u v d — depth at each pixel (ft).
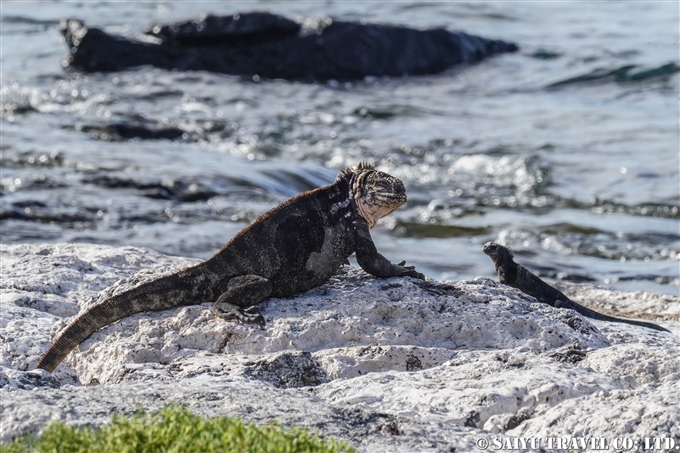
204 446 52.85
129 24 570.05
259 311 94.22
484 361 87.10
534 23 606.14
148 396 69.41
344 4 650.84
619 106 405.80
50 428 55.98
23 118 337.52
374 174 101.04
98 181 248.52
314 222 100.12
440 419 73.92
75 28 448.65
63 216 219.61
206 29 450.30
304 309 96.78
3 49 489.67
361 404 77.77
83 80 420.36
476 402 76.84
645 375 85.51
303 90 428.56
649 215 267.59
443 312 97.55
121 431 54.03
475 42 486.79
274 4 644.27
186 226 222.28
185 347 91.71
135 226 220.02
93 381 90.02
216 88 417.08
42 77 422.82
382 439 66.39
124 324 94.22
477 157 325.01
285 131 356.38
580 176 306.14
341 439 65.36
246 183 265.13
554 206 275.18
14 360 90.43
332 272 101.55
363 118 384.68
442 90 441.68
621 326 106.11
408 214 259.19
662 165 313.53
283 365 85.81
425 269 209.26
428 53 467.52
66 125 324.80
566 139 350.02
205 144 334.65
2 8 606.14
